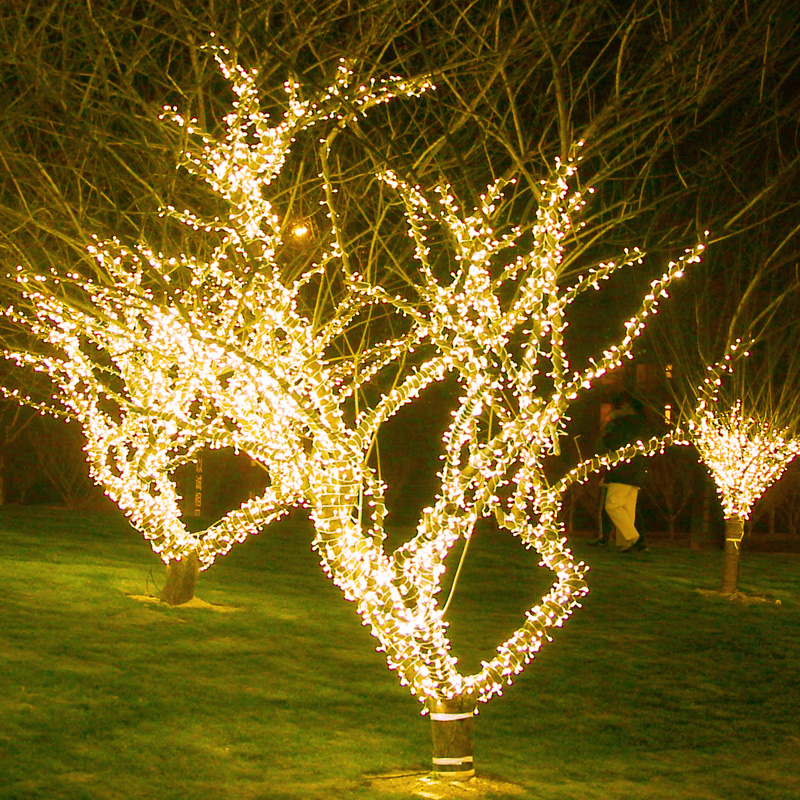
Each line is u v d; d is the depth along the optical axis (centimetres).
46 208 690
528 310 591
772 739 681
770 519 1677
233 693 682
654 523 1752
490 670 573
